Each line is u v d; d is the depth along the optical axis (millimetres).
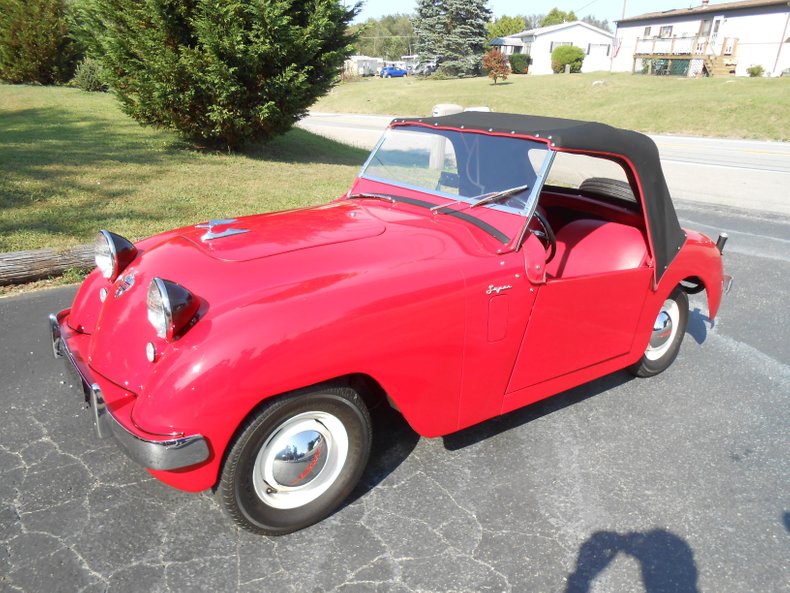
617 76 38500
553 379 3258
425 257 2678
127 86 11078
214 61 10227
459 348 2689
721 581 2502
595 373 3516
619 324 3475
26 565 2377
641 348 3752
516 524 2750
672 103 26250
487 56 39375
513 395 3082
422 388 2646
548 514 2826
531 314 2930
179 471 2205
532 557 2566
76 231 6371
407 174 3467
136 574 2371
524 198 2871
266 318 2205
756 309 5727
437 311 2555
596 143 2994
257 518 2467
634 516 2850
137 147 11656
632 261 3645
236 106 11039
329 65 11617
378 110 32719
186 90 10711
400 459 3168
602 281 3211
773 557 2641
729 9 37125
